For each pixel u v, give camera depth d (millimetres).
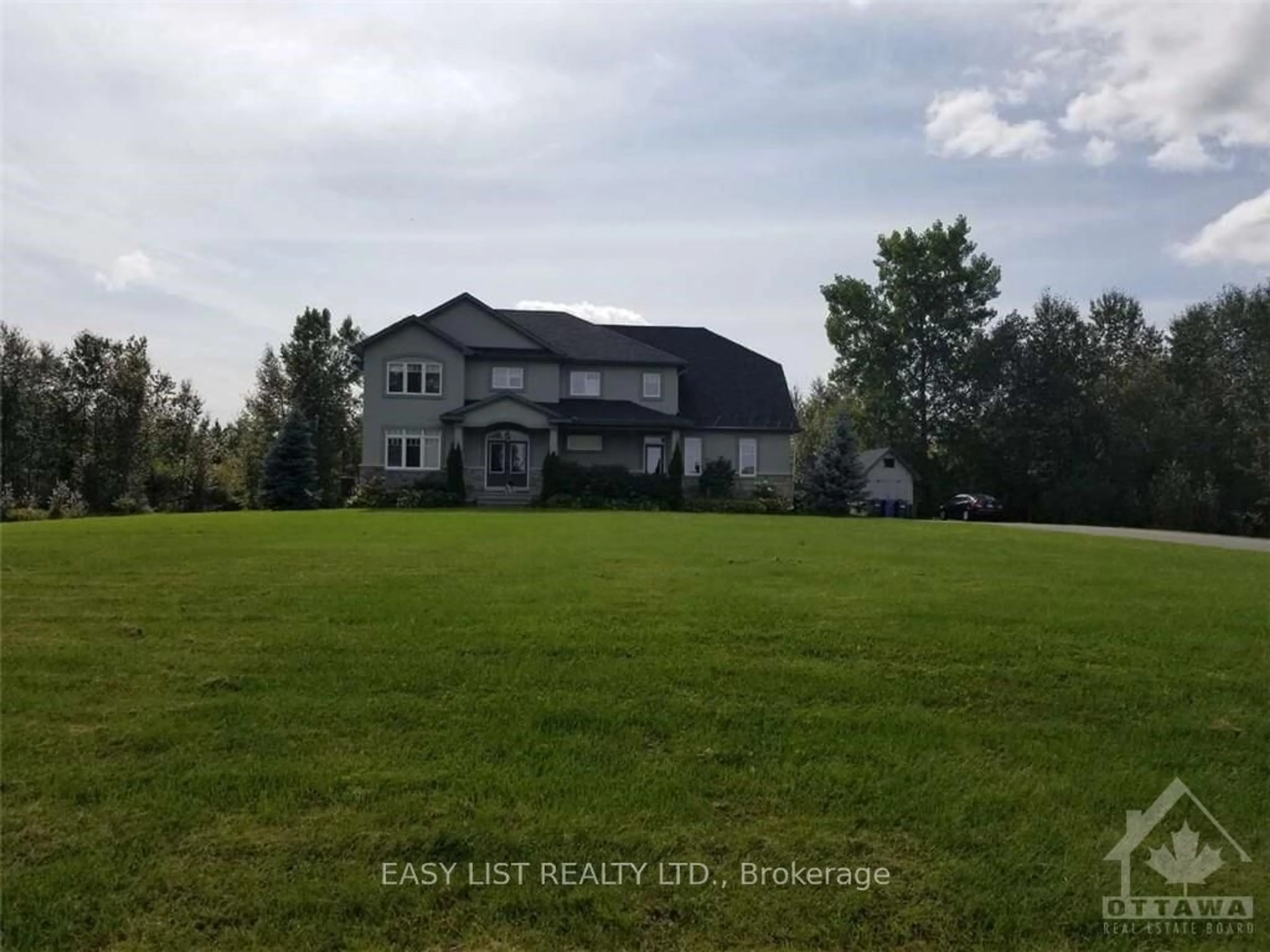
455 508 31156
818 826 4156
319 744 4926
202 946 3307
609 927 3467
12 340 37312
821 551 13820
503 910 3545
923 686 6027
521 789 4438
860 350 57281
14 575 9828
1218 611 8578
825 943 3396
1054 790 4535
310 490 37156
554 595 8812
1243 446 46812
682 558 12219
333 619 7586
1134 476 48156
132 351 39750
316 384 57406
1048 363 51125
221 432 52531
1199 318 52031
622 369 38312
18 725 5113
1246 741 5250
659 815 4219
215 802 4262
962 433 53875
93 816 4137
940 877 3789
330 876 3717
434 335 35406
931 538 17516
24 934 3338
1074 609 8492
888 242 56781
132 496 36406
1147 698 5887
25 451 37406
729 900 3619
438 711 5418
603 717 5355
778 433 39594
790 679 6082
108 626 7316
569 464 33875
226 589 8984
